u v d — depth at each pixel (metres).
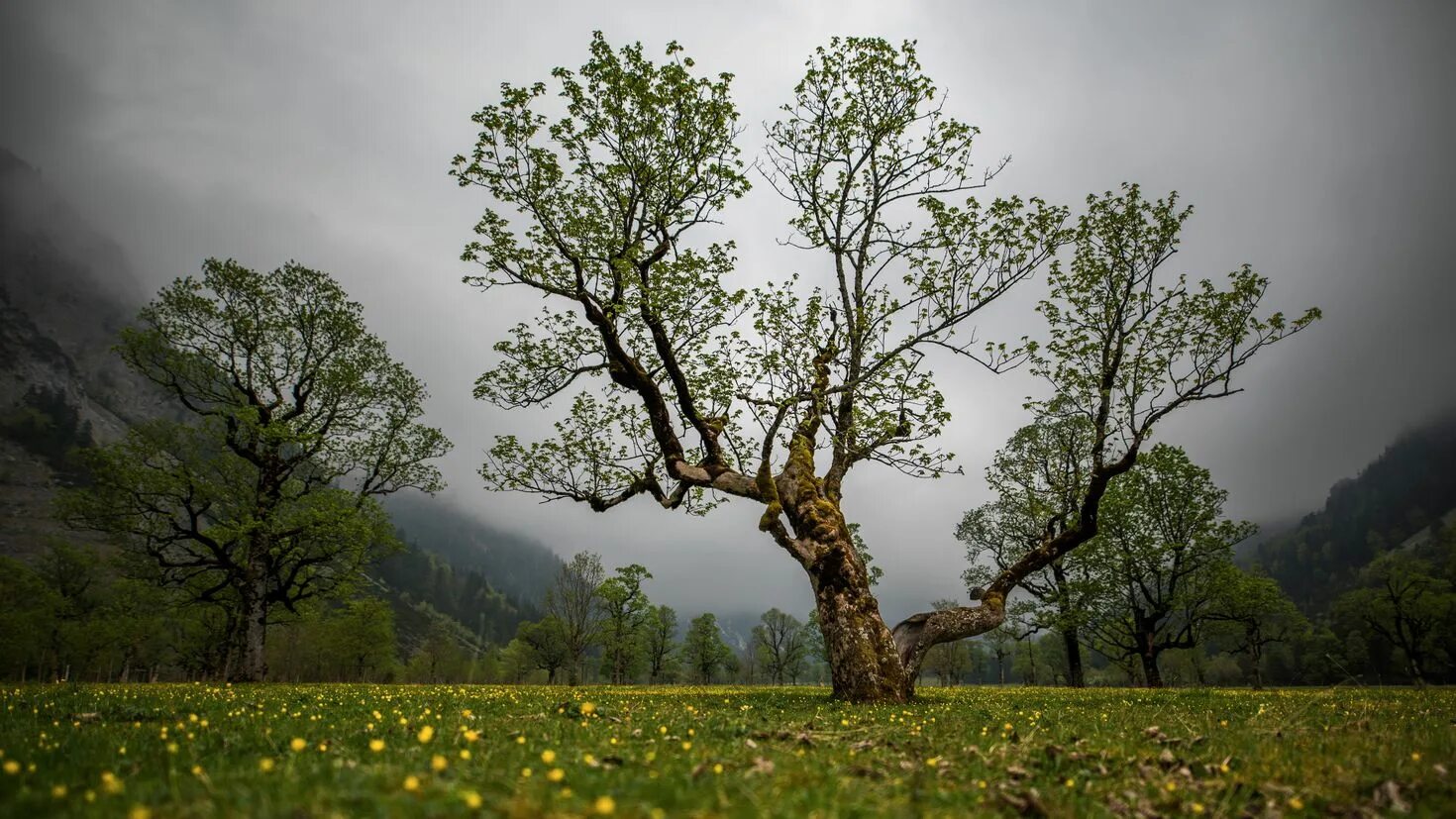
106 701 10.22
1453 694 18.05
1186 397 18.70
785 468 17.67
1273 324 17.84
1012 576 18.31
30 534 144.62
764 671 97.19
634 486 20.66
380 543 33.19
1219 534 40.72
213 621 53.69
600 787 4.40
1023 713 11.17
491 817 3.49
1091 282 19.77
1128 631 43.66
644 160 18.67
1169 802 4.93
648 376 19.00
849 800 4.32
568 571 62.09
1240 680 94.25
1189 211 18.83
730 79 17.81
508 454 20.14
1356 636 82.75
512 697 14.21
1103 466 18.77
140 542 32.78
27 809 3.80
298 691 15.59
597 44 17.25
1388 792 4.90
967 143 18.44
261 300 31.27
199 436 31.98
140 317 29.59
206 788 4.18
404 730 7.19
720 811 3.89
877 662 14.76
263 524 28.23
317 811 3.54
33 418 189.25
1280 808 4.69
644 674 96.25
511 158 17.66
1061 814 4.49
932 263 17.62
